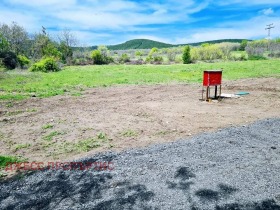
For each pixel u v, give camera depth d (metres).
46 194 4.02
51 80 19.45
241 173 4.31
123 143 6.08
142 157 5.03
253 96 11.80
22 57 34.44
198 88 14.83
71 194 3.97
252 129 6.51
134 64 41.06
